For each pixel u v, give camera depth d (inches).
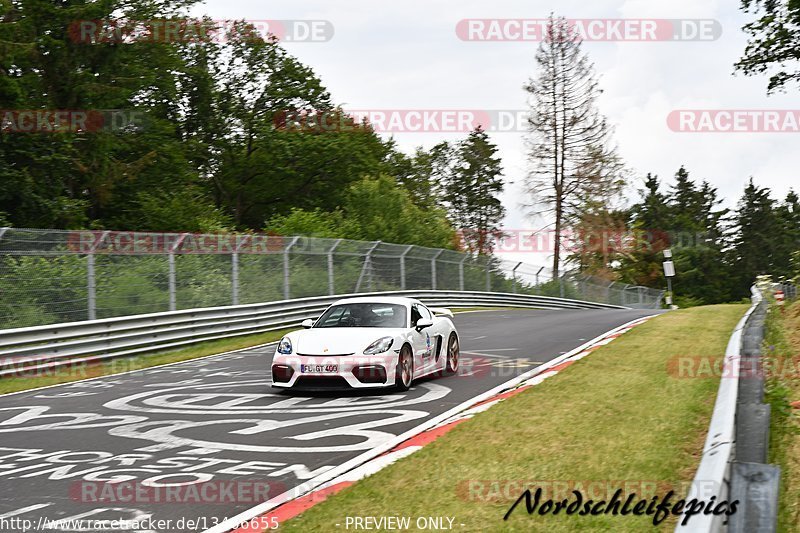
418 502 197.8
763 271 3902.6
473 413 327.9
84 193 1280.8
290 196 1937.7
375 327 417.4
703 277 3376.0
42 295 593.6
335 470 245.3
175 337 689.0
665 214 3548.2
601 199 2037.4
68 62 1159.6
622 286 1971.0
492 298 1352.1
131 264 675.4
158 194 1422.2
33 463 272.4
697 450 235.3
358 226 1429.6
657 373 378.6
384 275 1095.6
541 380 407.2
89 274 633.6
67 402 421.1
